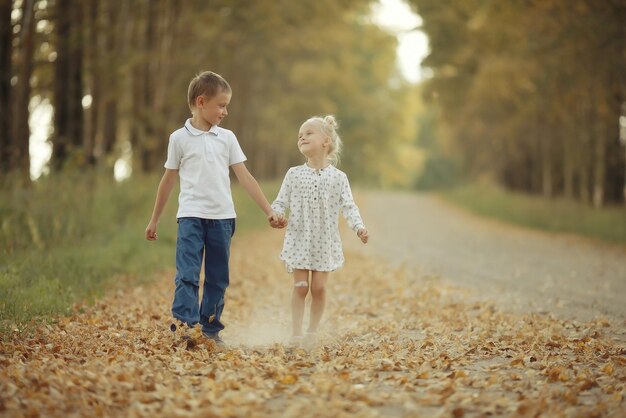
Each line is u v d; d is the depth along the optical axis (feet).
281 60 126.93
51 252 36.68
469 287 41.27
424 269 50.57
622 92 84.64
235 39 89.40
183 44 81.10
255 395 16.56
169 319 26.58
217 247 22.56
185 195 22.38
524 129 139.03
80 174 51.13
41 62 57.57
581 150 111.86
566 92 86.58
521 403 16.03
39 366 18.24
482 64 97.71
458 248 68.33
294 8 85.97
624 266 53.21
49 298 27.50
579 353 21.98
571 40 76.33
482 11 86.99
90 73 63.46
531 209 111.75
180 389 17.12
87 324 25.59
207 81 22.20
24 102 49.42
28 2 49.14
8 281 28.12
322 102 144.66
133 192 57.82
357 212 23.39
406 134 229.25
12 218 38.93
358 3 89.61
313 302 23.75
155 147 76.64
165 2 72.69
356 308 33.45
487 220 119.44
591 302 34.83
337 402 15.97
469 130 173.78
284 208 23.72
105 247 42.19
